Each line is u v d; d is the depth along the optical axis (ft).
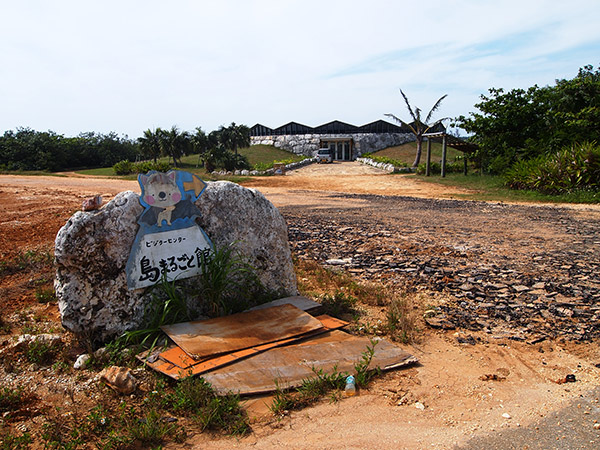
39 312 17.46
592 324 16.21
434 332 15.80
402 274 22.62
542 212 43.93
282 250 17.81
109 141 218.59
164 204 14.88
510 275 22.18
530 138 79.56
